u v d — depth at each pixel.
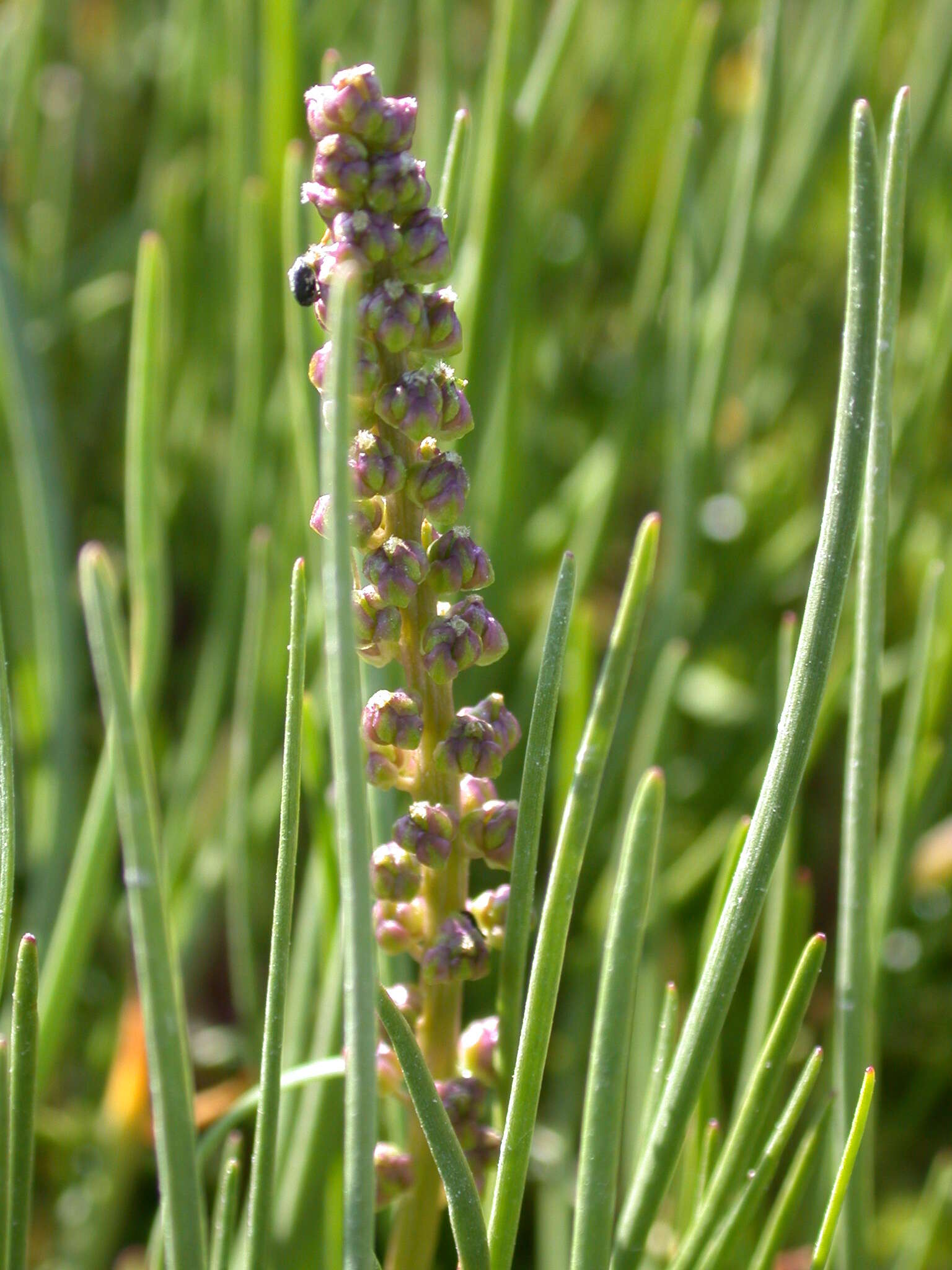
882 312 0.21
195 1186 0.19
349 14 0.45
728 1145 0.21
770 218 0.43
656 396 0.42
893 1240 0.33
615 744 0.33
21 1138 0.21
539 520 0.42
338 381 0.18
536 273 0.42
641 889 0.20
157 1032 0.19
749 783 0.33
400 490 0.20
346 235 0.20
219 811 0.35
